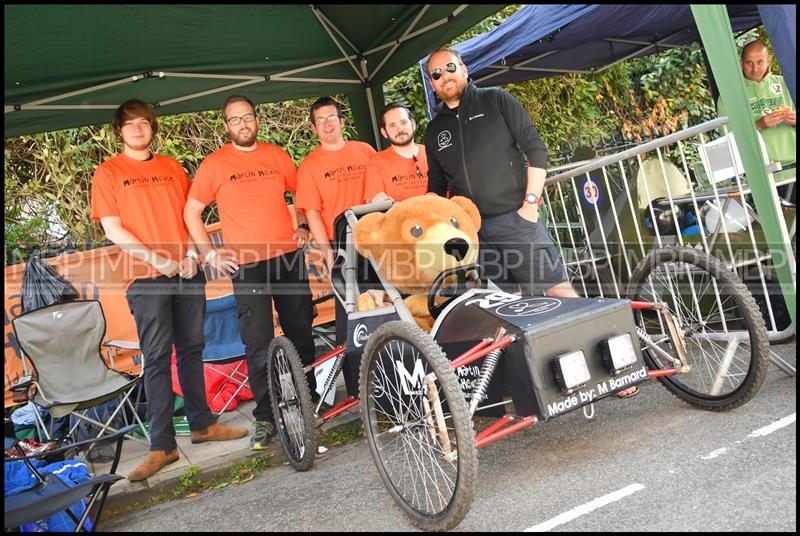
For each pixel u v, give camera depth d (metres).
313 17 5.15
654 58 9.91
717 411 3.37
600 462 3.12
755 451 2.88
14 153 6.14
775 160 4.94
